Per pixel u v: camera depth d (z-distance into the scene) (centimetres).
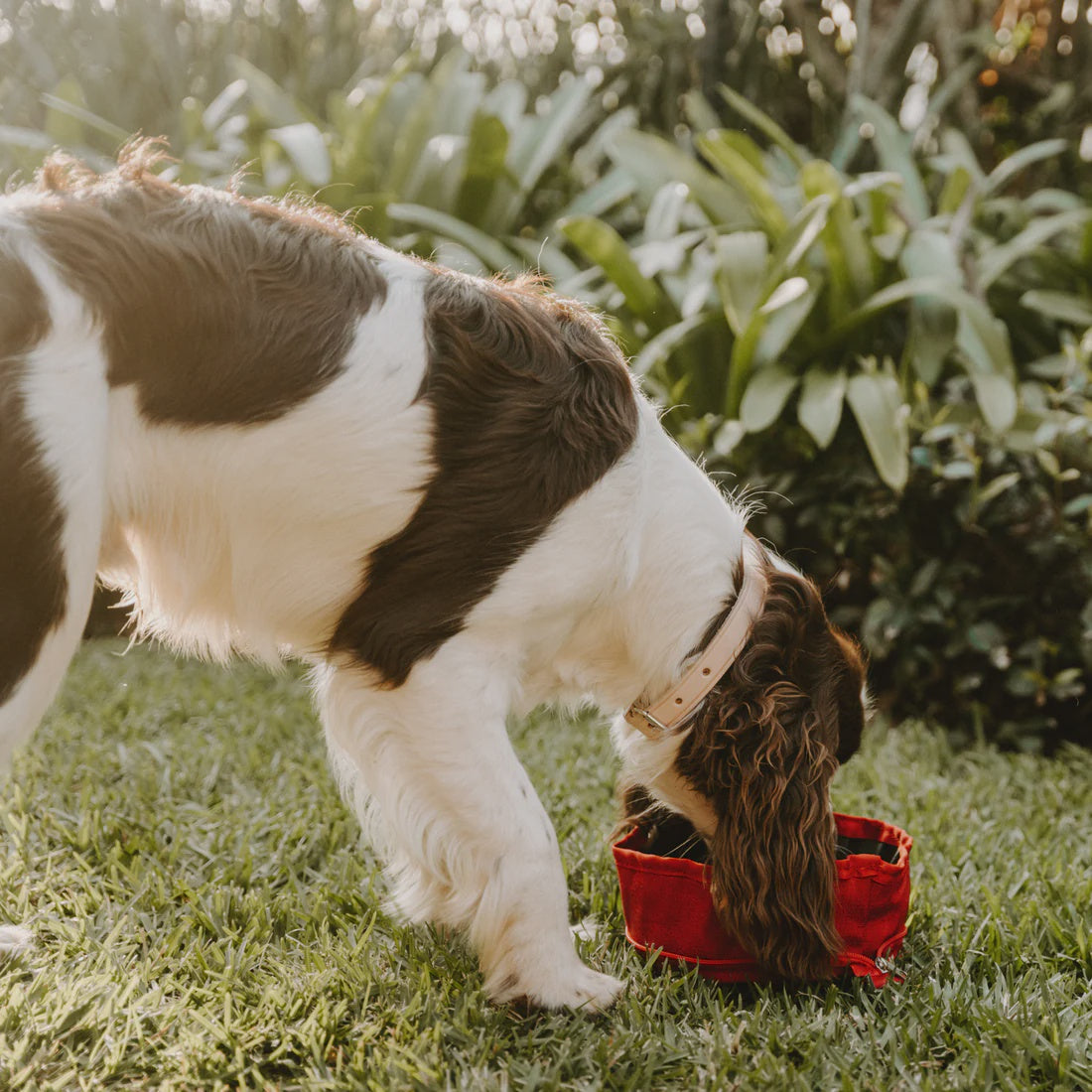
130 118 571
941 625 367
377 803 188
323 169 429
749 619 199
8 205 161
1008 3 596
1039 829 285
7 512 149
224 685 388
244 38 629
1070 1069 167
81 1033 166
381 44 650
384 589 176
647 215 447
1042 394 389
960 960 208
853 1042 174
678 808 208
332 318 168
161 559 177
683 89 605
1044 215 532
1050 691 350
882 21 551
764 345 376
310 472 169
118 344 158
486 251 429
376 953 198
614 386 188
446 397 172
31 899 214
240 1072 161
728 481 386
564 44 625
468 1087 158
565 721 358
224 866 234
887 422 349
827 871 190
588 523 180
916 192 447
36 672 155
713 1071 164
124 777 289
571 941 184
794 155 445
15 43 578
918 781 317
